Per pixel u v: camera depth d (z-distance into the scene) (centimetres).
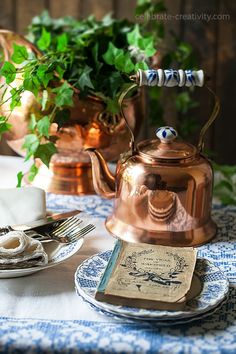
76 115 130
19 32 204
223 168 149
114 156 142
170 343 89
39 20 172
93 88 129
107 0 197
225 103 201
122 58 132
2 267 102
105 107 132
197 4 195
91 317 96
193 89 200
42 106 127
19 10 201
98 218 129
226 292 97
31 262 103
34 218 118
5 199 121
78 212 123
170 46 198
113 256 103
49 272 107
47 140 132
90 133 133
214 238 123
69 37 153
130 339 90
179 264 101
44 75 124
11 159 160
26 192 123
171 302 92
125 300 93
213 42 197
